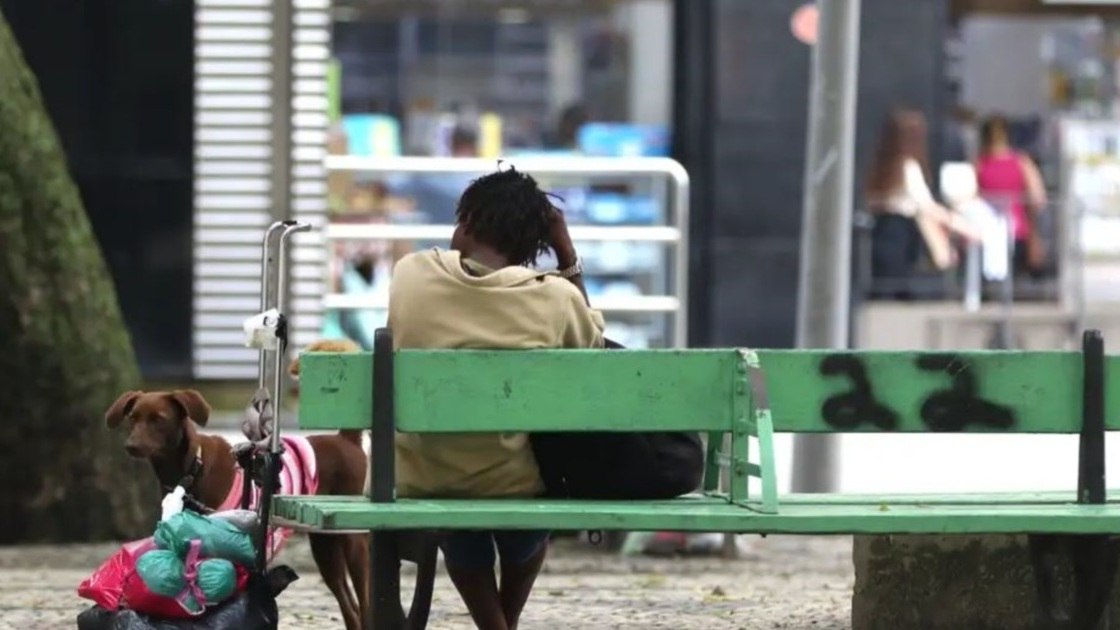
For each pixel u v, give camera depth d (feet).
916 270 175.63
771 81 189.78
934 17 188.03
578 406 73.31
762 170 190.19
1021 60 193.67
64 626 96.94
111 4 181.68
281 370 79.51
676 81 192.13
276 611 74.84
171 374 182.09
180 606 72.79
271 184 149.79
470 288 75.05
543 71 192.65
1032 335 175.32
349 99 188.75
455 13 190.29
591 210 173.27
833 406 74.95
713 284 190.19
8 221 130.00
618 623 99.45
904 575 89.86
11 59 131.44
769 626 98.37
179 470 84.89
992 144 188.85
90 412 131.64
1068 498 78.18
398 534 73.31
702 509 71.77
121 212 181.78
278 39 147.95
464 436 74.59
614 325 170.81
